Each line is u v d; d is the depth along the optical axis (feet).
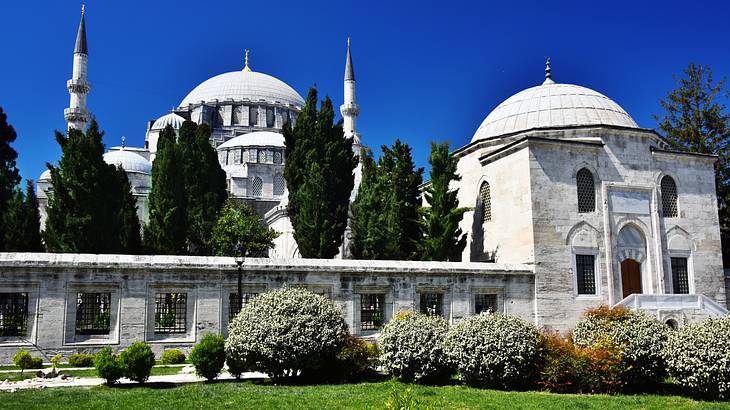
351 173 134.00
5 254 86.43
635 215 124.47
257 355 68.85
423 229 124.47
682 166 131.03
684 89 175.94
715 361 58.44
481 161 134.21
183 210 130.52
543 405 54.80
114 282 90.17
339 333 72.38
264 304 71.87
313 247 120.88
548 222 116.57
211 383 69.67
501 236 125.39
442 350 69.36
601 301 117.70
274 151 281.13
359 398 57.47
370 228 126.21
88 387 65.92
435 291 107.14
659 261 124.36
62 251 110.93
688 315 116.57
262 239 152.87
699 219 130.21
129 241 125.80
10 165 170.19
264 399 56.85
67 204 113.70
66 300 87.86
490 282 111.04
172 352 88.38
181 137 148.66
